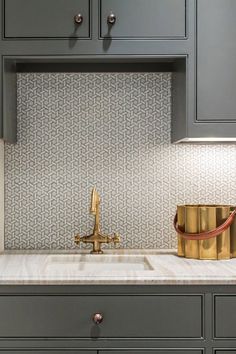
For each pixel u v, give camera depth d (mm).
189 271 1915
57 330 1838
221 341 1841
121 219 2492
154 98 2486
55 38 2156
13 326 1836
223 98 2137
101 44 2152
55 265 2316
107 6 2148
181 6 2148
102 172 2488
